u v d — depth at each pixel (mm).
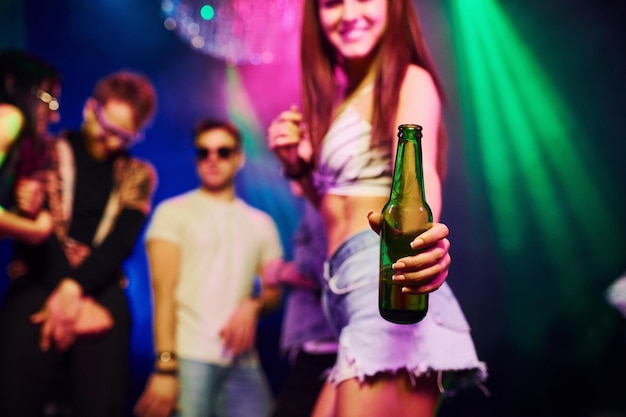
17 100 3328
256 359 4328
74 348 3498
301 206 7648
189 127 7836
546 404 6777
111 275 3604
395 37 2277
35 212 3350
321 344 3279
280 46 6699
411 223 1860
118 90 3658
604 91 7090
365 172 2238
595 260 7129
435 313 2102
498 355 6973
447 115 7234
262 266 4410
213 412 4211
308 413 3213
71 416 3494
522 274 7168
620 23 6934
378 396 2066
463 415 6734
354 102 2328
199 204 4367
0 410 3367
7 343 3402
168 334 4121
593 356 6781
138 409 4074
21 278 3490
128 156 3773
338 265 2250
